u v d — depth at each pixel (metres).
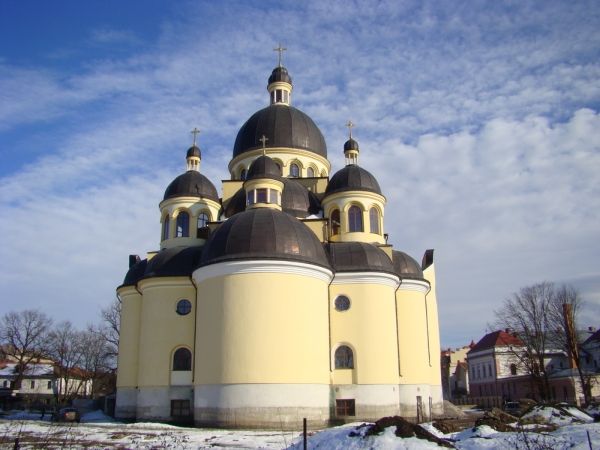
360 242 44.88
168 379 40.78
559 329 64.38
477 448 22.33
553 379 75.75
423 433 21.45
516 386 88.69
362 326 41.81
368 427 22.08
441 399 53.22
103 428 35.06
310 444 22.39
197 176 50.00
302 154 54.69
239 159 55.62
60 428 34.12
